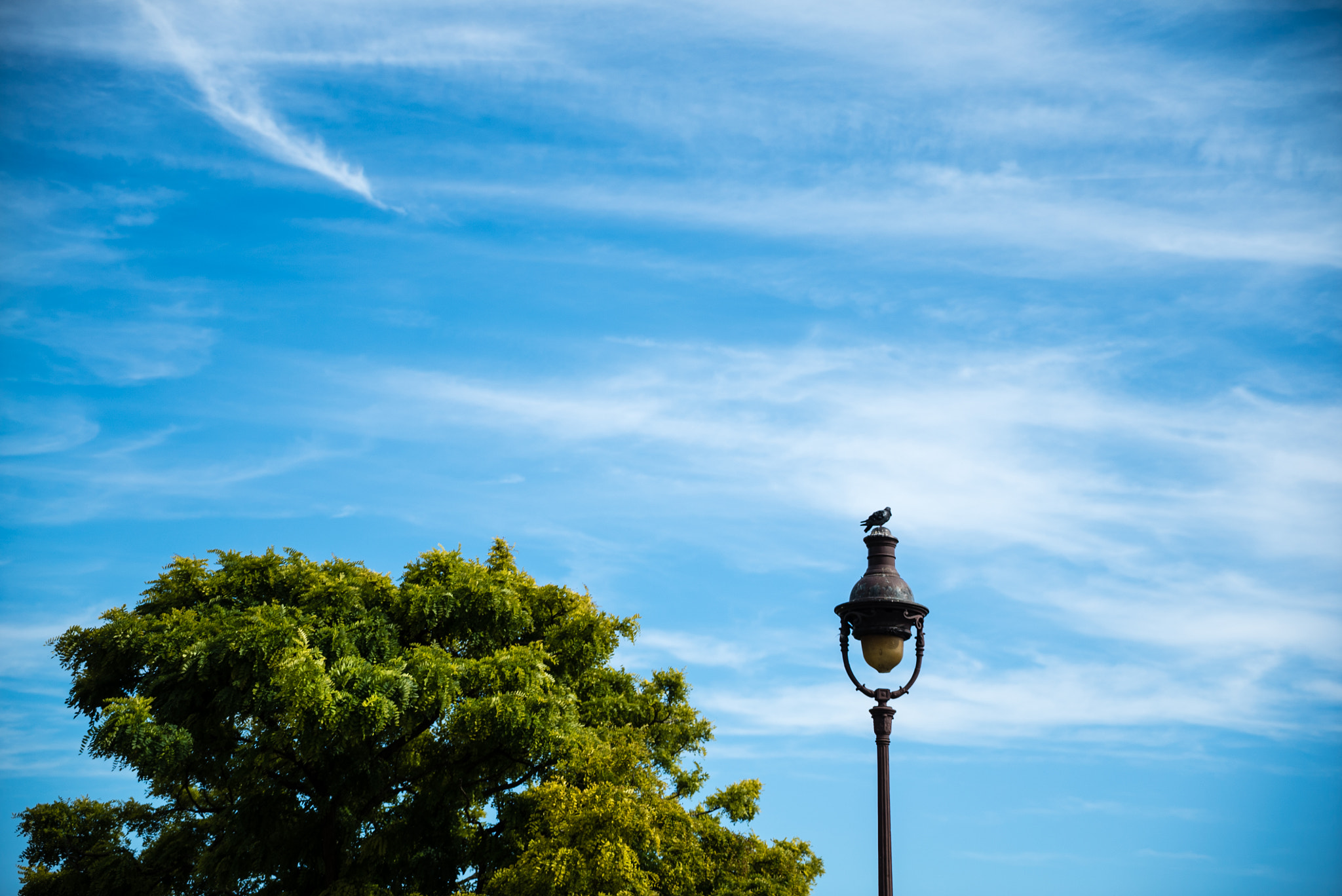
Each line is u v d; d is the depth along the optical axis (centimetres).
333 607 1853
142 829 2294
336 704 1579
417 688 1673
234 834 1841
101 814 2323
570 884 1485
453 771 1839
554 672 2075
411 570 2009
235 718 1692
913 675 1071
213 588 1911
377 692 1606
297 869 1900
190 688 1675
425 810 1845
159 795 2156
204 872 1889
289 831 1855
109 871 2084
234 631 1662
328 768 1794
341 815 1839
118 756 1566
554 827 1572
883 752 1023
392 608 1909
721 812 2131
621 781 1670
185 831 2116
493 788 1916
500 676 1753
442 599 1898
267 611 1728
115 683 1791
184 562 1955
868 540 1116
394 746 1797
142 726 1553
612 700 2155
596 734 1905
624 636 2214
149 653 1711
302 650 1611
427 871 1859
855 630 1080
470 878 1836
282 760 1811
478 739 1742
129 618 1772
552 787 1647
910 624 1080
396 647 1820
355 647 1739
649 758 2092
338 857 1866
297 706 1536
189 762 1734
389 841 1828
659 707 2259
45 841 2248
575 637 2078
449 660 1762
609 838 1525
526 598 2141
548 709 1722
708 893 1877
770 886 1931
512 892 1558
